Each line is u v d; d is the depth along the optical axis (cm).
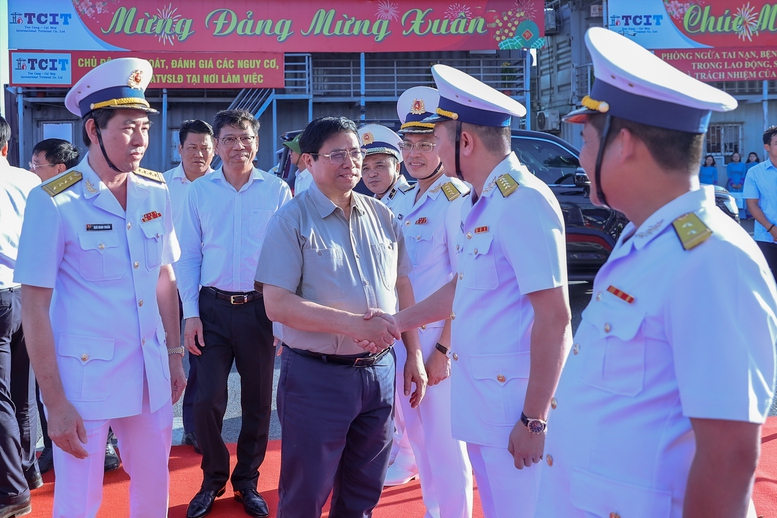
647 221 128
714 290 113
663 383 123
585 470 132
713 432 111
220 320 316
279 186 340
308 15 1622
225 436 409
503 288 200
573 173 742
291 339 221
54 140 418
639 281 125
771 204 558
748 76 1658
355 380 219
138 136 223
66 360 219
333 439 216
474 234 205
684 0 1642
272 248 216
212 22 1603
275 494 327
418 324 230
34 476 333
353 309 221
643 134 126
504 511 203
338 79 1869
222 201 328
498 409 200
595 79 134
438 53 1886
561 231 193
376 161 333
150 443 239
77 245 219
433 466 272
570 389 139
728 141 1873
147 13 1588
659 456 123
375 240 232
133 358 230
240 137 329
